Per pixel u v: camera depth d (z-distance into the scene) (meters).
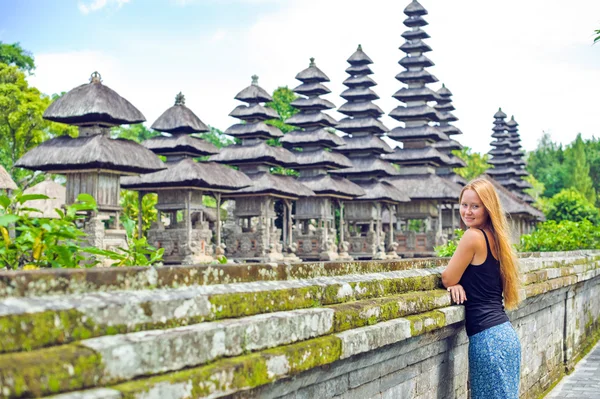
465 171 100.44
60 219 4.81
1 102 49.66
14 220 4.42
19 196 4.80
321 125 55.16
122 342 3.05
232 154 48.41
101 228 30.64
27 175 55.78
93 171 32.00
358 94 59.62
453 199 59.69
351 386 5.07
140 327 3.30
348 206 56.75
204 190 41.28
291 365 3.95
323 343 4.30
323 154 52.34
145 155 33.97
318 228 51.31
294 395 4.40
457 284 6.43
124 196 50.12
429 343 6.30
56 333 2.91
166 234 39.28
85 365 2.86
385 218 63.22
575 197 75.38
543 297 10.63
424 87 62.88
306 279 4.85
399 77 62.66
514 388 6.15
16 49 62.22
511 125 89.56
